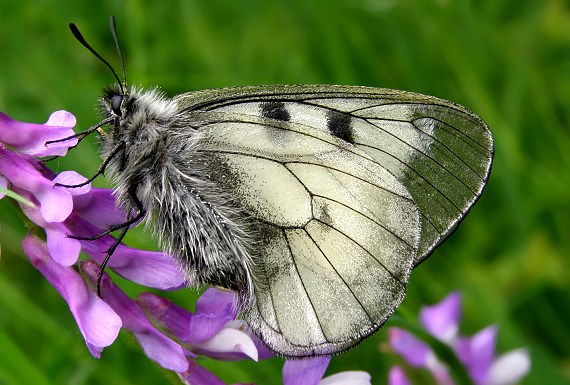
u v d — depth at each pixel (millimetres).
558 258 311
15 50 324
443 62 333
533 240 313
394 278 241
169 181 237
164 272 232
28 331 292
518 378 286
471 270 310
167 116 237
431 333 284
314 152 240
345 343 240
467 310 301
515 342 295
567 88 333
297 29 344
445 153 243
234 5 352
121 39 331
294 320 238
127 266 232
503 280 311
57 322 293
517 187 316
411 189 244
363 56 333
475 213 316
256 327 237
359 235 240
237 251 237
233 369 278
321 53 339
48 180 227
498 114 329
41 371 275
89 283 230
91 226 232
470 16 340
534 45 346
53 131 230
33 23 329
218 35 346
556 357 306
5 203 300
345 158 240
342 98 241
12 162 227
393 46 336
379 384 291
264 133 239
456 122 242
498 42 345
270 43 343
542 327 308
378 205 240
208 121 238
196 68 332
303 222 239
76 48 328
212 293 237
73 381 282
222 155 238
